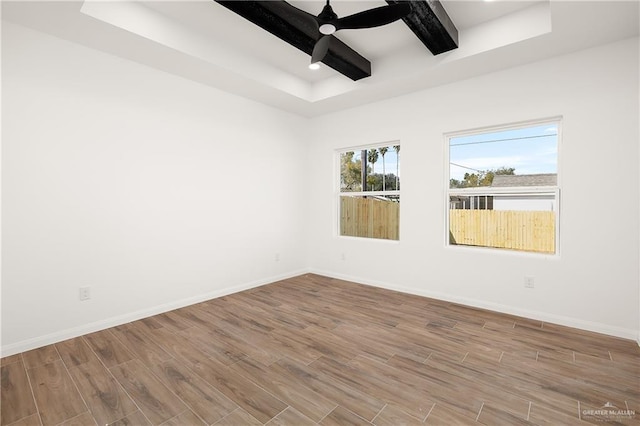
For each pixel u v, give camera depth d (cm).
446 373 218
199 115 368
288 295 396
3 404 186
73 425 170
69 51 271
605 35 262
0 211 239
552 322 303
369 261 443
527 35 269
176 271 349
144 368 225
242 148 416
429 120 382
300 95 416
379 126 428
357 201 469
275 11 243
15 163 246
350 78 378
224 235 396
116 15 248
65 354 245
